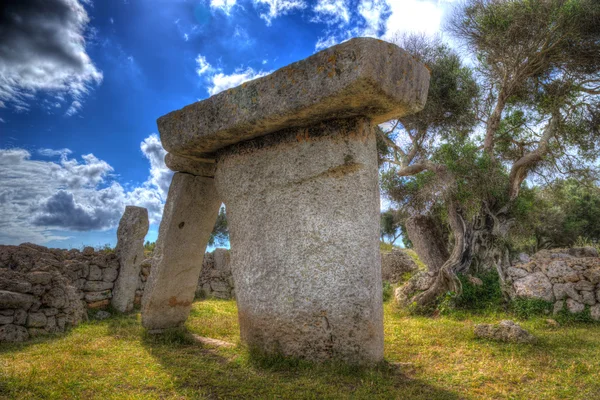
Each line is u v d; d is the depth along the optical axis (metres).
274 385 3.71
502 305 8.45
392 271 12.21
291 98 4.07
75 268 7.42
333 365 4.13
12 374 3.87
